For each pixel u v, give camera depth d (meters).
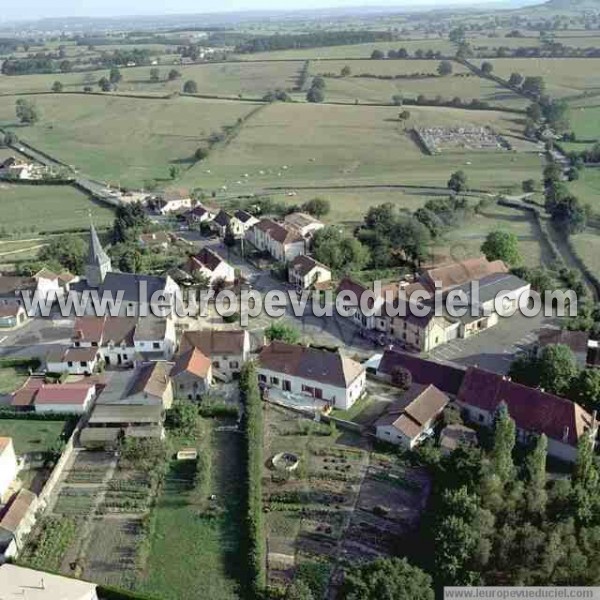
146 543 85.69
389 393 119.50
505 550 78.00
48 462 99.88
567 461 99.88
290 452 102.12
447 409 109.50
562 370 111.31
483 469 88.31
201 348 124.50
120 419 106.69
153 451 100.56
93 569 82.00
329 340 140.62
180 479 96.94
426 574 74.44
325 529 87.38
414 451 101.88
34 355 133.88
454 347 137.25
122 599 76.94
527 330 143.75
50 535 86.88
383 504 91.81
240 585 79.69
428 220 197.25
